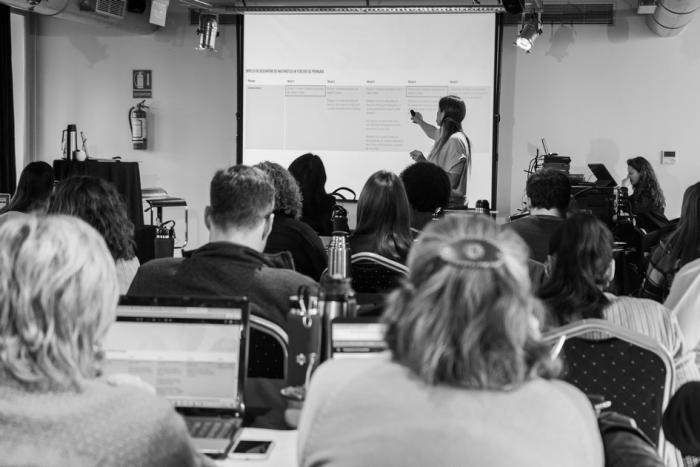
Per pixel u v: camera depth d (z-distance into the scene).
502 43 7.97
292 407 1.96
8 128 8.02
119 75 8.52
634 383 2.04
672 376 2.03
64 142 8.10
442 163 7.75
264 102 8.09
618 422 1.35
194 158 8.51
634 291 5.66
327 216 4.91
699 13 7.84
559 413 1.14
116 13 7.60
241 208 2.46
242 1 8.28
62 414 1.22
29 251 1.23
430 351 1.13
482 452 1.09
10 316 1.22
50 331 1.22
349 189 7.66
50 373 1.22
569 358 2.06
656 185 7.39
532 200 3.92
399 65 7.96
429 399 1.14
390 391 1.16
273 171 3.63
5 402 1.21
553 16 7.98
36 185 4.25
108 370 1.94
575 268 2.21
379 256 3.11
